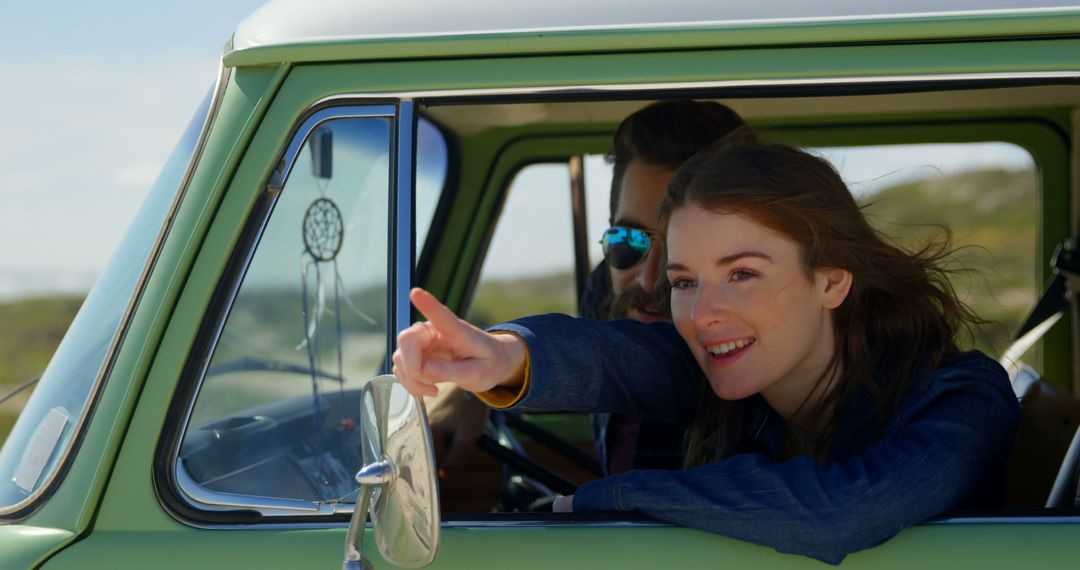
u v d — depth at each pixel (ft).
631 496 5.08
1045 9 5.13
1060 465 7.11
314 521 5.26
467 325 4.60
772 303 5.32
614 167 7.57
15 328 43.11
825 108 9.32
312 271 5.63
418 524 4.38
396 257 5.29
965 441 5.14
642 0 5.31
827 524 4.80
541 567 5.02
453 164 10.18
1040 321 9.86
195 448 5.27
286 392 5.74
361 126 5.43
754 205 5.24
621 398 5.86
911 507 4.90
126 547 5.08
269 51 5.30
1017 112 9.67
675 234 5.42
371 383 4.60
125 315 5.29
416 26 5.30
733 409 6.03
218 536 5.16
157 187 5.71
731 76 5.19
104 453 5.17
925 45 5.17
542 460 10.59
